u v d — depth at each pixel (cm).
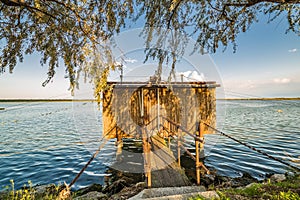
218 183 603
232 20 394
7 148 1168
